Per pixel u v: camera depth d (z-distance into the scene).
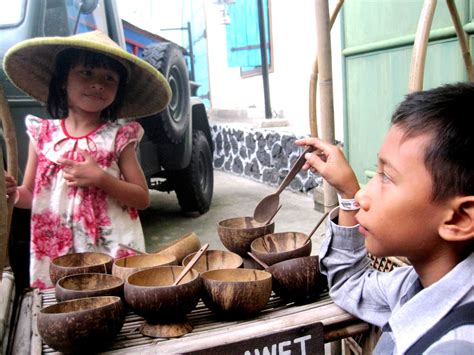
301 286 0.97
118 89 1.52
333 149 0.98
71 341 0.79
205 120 4.17
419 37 1.05
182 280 1.00
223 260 1.12
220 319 0.95
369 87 2.76
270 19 5.59
